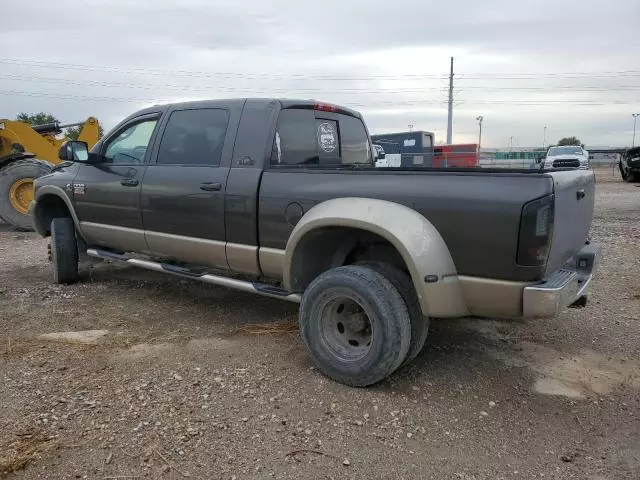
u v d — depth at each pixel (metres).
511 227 3.33
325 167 4.72
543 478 2.93
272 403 3.62
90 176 5.99
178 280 6.82
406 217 3.63
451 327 5.09
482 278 3.49
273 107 4.66
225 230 4.70
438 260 3.53
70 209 6.28
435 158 28.33
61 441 3.15
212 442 3.17
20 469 2.90
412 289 3.81
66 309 5.64
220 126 4.87
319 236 4.17
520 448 3.20
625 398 3.80
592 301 5.90
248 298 6.04
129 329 5.06
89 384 3.86
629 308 5.66
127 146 5.74
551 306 3.32
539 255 3.31
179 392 3.75
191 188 4.88
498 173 3.45
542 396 3.82
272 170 4.43
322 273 4.03
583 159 25.83
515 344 4.73
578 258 4.24
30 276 7.12
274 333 4.91
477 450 3.17
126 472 2.89
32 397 3.66
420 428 3.38
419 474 2.94
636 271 7.14
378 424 3.41
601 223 11.60
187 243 5.03
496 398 3.78
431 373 4.12
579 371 4.21
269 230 4.41
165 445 3.13
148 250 5.54
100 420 3.38
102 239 6.07
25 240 10.37
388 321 3.64
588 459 3.11
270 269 4.49
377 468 2.98
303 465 2.99
